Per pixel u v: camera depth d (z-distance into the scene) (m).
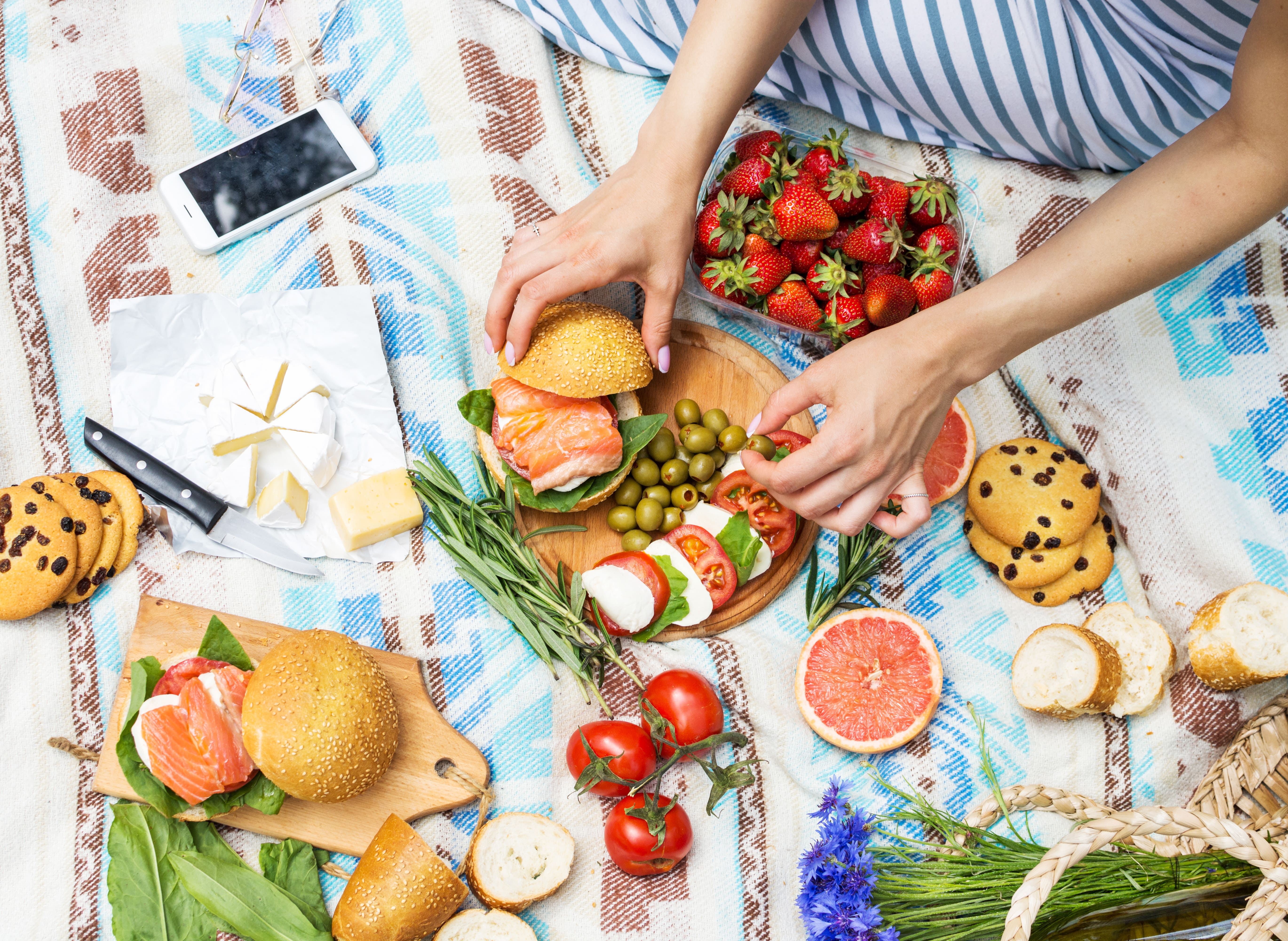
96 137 1.69
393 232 1.70
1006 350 1.25
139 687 1.42
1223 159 1.11
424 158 1.72
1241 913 1.10
